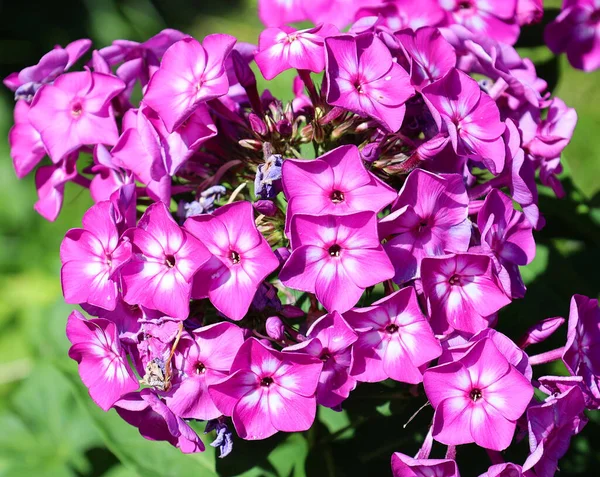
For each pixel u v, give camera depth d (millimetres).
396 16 532
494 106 489
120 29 989
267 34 500
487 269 473
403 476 478
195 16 988
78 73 511
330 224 468
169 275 475
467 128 490
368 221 465
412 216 471
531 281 562
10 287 792
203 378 475
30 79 525
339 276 469
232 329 472
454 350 472
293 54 491
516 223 491
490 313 475
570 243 594
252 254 472
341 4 539
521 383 467
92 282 487
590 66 582
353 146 467
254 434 473
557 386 481
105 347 489
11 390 723
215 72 491
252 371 471
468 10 546
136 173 496
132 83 524
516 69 523
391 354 473
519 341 501
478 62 516
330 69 481
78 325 491
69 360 580
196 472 530
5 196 842
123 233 479
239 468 528
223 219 472
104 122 507
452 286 477
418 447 536
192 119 498
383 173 496
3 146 879
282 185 476
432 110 480
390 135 495
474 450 525
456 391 472
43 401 623
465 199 474
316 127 499
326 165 470
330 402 477
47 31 985
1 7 984
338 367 477
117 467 606
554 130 518
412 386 500
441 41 499
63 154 506
